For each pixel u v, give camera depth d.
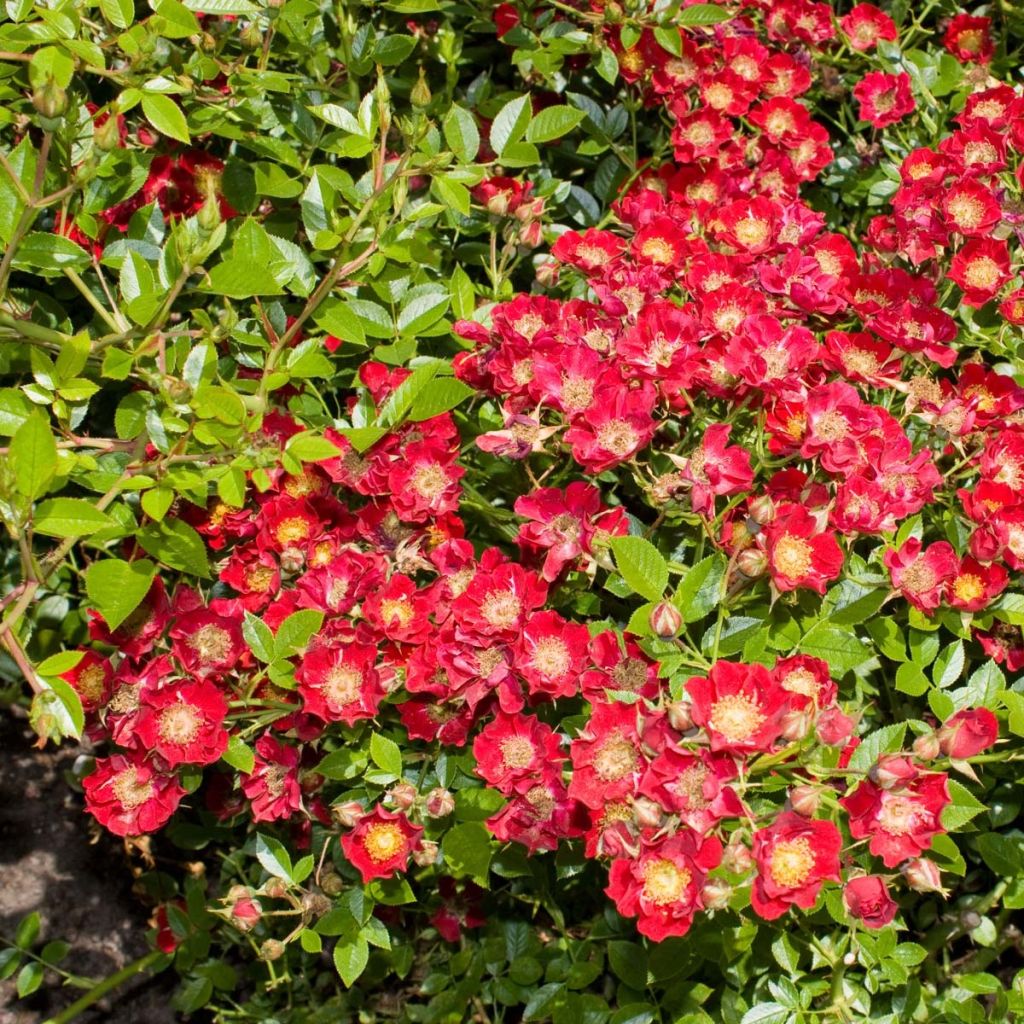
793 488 0.91
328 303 0.96
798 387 0.89
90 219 0.94
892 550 0.90
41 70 0.85
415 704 0.93
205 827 1.05
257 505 0.97
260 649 0.89
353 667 0.90
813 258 0.98
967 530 0.95
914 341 0.94
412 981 1.07
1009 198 1.03
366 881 0.90
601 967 0.97
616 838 0.83
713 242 1.03
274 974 1.02
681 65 1.08
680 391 0.92
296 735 0.95
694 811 0.82
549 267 1.00
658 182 1.10
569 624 0.88
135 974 1.10
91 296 0.93
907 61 1.11
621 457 0.89
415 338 0.97
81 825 1.15
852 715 0.88
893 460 0.90
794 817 0.82
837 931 0.93
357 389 1.03
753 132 1.13
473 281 1.11
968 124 1.04
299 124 1.03
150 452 0.93
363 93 1.11
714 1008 1.00
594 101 1.11
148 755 0.91
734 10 1.10
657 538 0.95
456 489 0.93
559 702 0.94
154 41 0.91
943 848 0.89
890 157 1.13
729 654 0.88
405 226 0.97
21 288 0.98
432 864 0.97
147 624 0.93
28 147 0.90
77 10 0.90
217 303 1.05
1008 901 0.94
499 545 1.01
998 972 1.09
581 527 0.89
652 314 0.92
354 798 0.94
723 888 0.81
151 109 0.89
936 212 0.99
